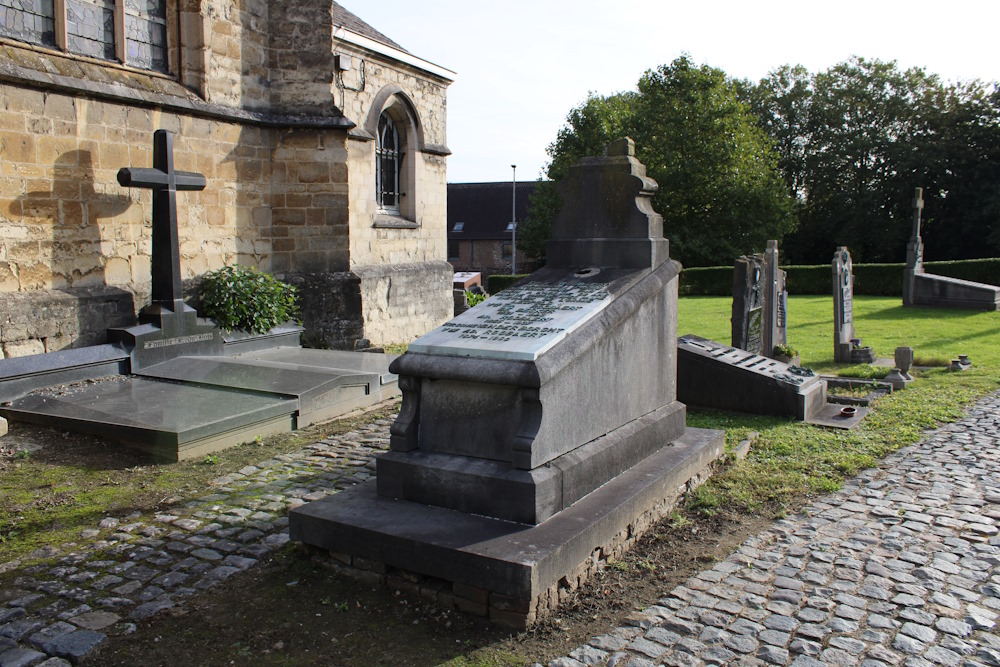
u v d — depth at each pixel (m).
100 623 4.19
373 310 15.92
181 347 10.52
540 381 4.67
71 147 9.97
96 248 10.37
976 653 3.92
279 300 12.38
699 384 9.88
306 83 13.34
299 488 6.46
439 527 4.63
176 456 7.11
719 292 33.66
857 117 49.59
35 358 8.94
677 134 39.84
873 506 6.14
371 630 4.16
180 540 5.31
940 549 5.26
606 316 5.53
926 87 48.50
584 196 6.52
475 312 5.77
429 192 18.53
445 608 4.38
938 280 22.61
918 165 45.09
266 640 4.05
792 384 9.25
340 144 13.48
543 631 4.15
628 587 4.69
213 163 12.24
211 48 12.09
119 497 6.17
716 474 6.85
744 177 39.38
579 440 5.29
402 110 17.31
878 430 8.63
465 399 5.03
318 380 9.09
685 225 40.72
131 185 9.86
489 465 4.88
